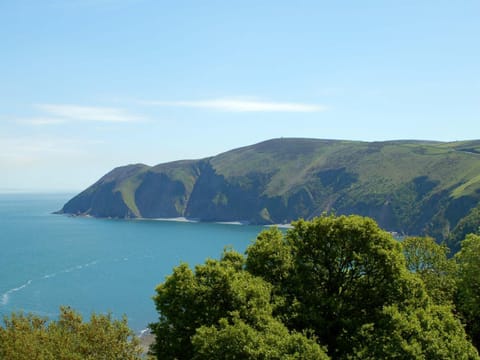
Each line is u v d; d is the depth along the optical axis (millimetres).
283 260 40531
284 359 29062
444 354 31406
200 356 31109
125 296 135875
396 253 38219
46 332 33406
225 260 44125
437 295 47312
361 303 37844
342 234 39375
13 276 164750
